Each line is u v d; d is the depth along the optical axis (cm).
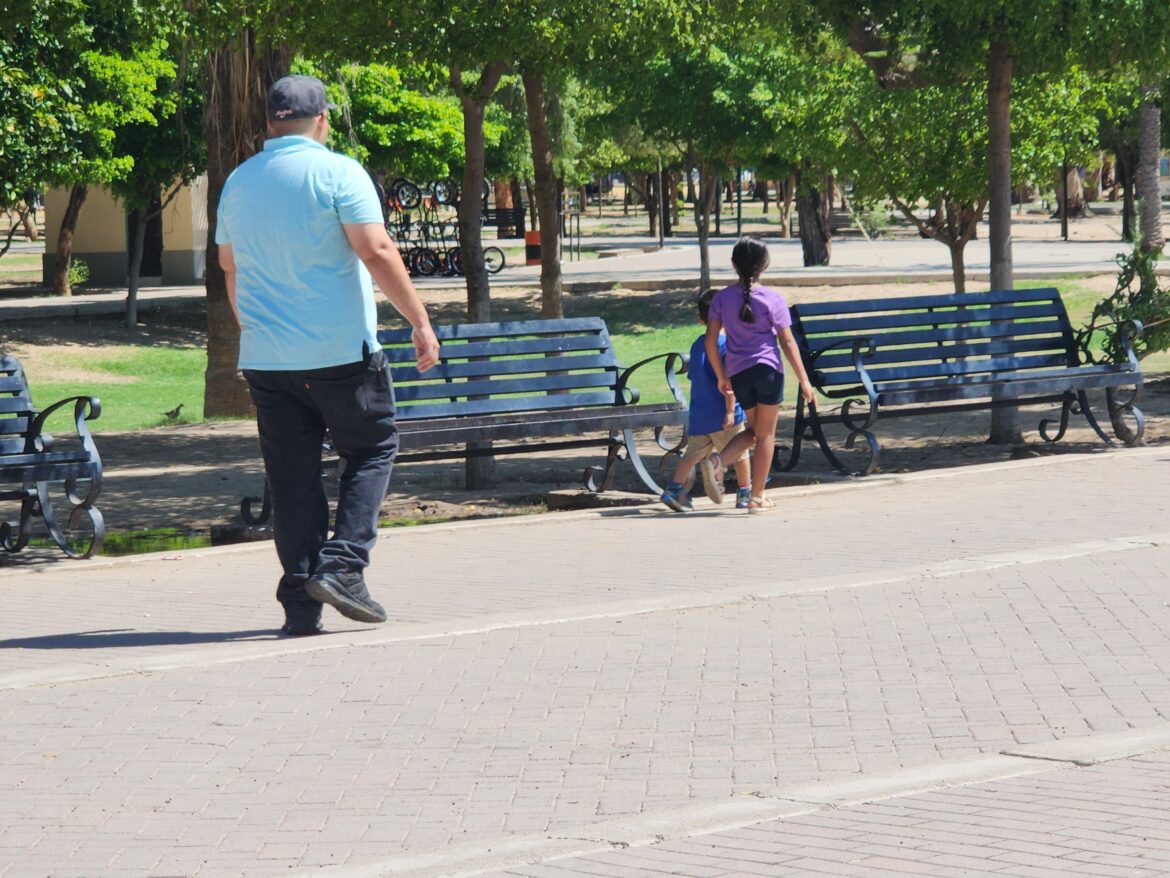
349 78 5819
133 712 977
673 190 14300
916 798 789
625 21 2297
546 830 757
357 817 784
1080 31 2127
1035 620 1170
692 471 1778
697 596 1275
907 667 1052
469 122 2373
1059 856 691
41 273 9381
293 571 1188
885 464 2306
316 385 1157
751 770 845
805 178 5759
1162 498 1697
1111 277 5769
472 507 2061
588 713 960
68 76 3747
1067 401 2281
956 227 3891
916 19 2305
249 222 1145
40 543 1842
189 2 2341
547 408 1934
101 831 771
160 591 1395
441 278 7944
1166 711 934
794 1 2409
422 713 967
